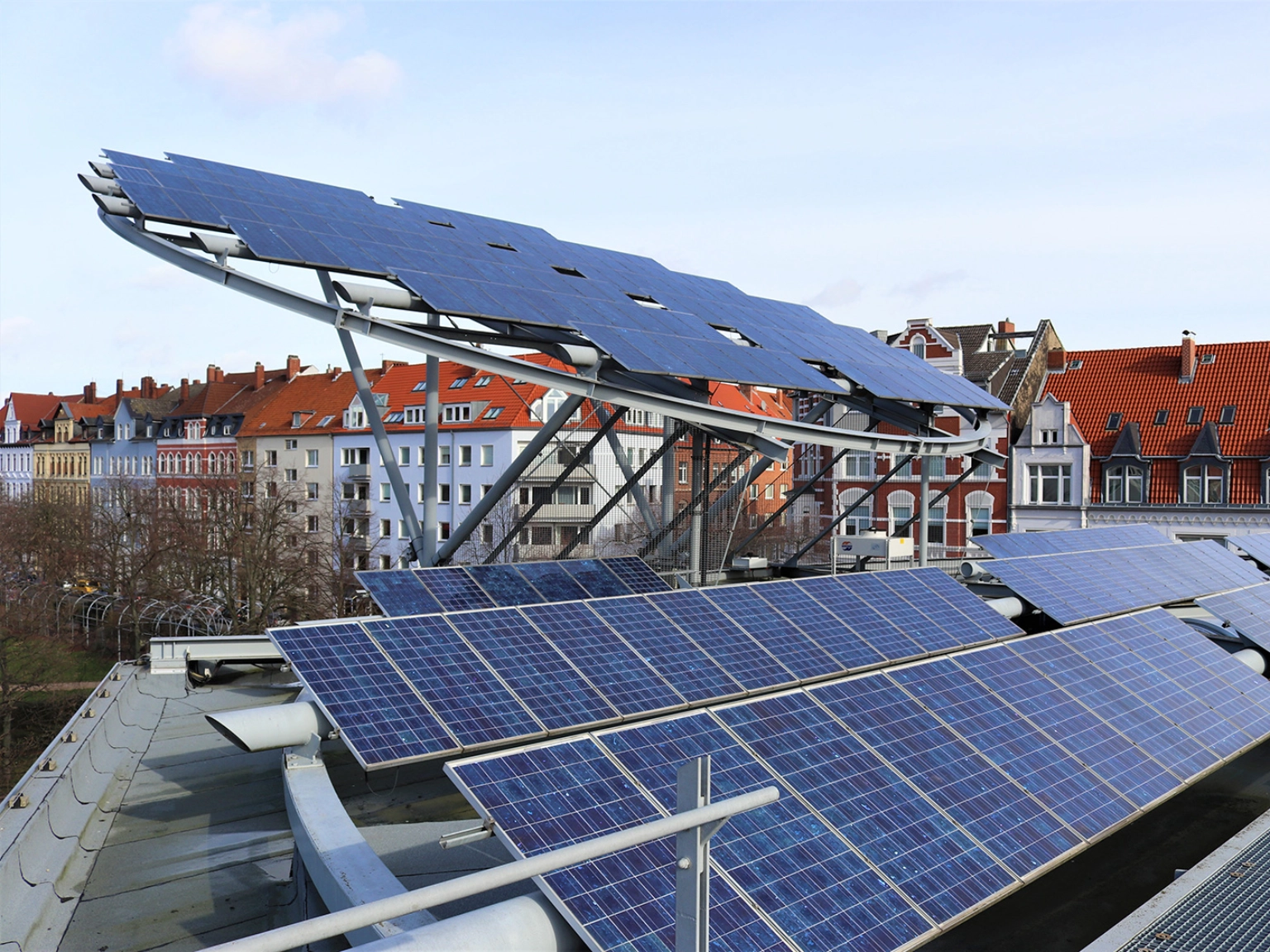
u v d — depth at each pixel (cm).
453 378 7219
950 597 1939
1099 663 1584
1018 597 2211
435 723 1055
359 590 5588
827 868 840
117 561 6294
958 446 2484
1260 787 1584
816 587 1770
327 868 870
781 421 2011
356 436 7544
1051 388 6059
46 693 5028
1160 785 1227
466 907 905
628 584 2153
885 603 1800
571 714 1150
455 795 1264
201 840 1187
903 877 865
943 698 1266
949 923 826
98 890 1057
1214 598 2270
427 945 636
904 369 2645
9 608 5222
